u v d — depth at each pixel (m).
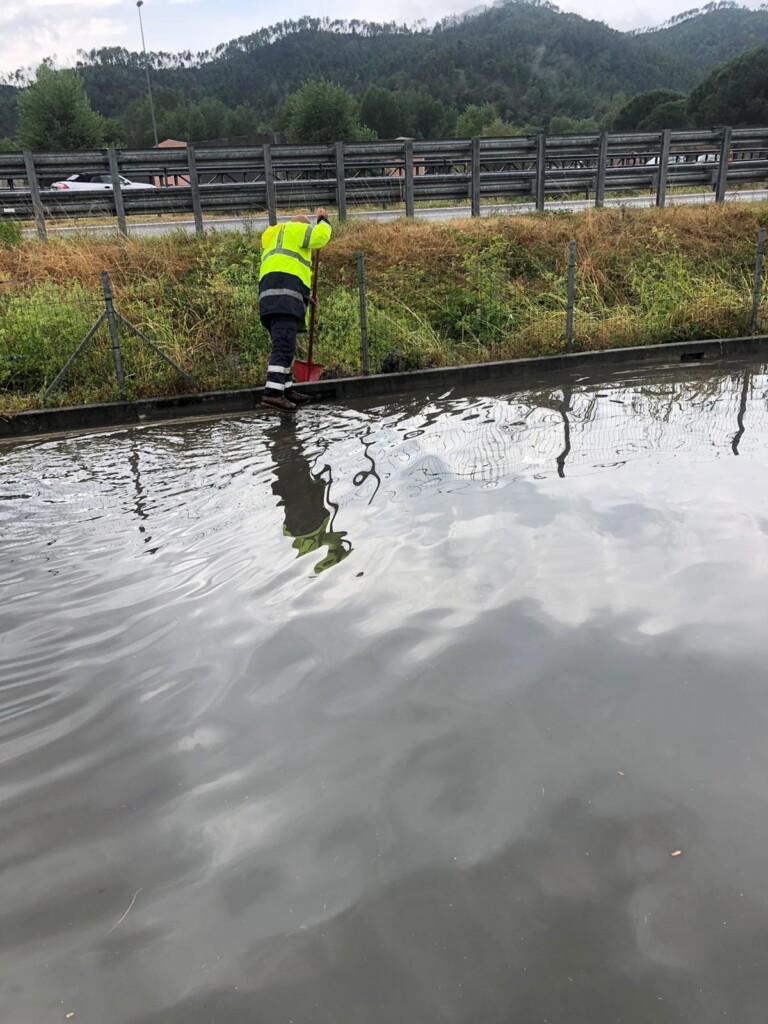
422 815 2.26
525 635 3.22
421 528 4.38
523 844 2.14
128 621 3.46
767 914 1.91
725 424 6.50
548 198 17.77
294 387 7.91
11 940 1.91
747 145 15.54
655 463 5.45
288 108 60.53
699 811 2.25
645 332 9.71
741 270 12.05
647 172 15.25
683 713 2.70
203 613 3.52
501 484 5.08
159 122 110.44
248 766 2.50
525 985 1.74
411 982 1.76
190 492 5.20
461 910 1.94
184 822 2.28
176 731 2.69
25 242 11.01
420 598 3.56
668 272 11.44
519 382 8.42
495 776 2.41
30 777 2.49
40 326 8.44
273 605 3.55
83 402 7.60
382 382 8.09
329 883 2.04
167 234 11.69
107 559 4.15
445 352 9.10
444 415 7.06
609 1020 1.66
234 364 8.66
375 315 9.49
